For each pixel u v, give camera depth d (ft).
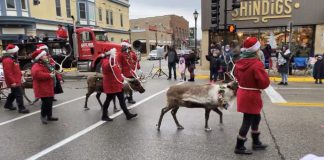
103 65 23.17
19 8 76.59
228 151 17.19
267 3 60.64
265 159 15.96
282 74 42.75
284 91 37.06
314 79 47.98
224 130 21.06
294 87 40.45
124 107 24.18
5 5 73.87
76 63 55.62
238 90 16.46
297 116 24.50
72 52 55.57
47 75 23.03
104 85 23.45
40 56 23.25
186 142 18.78
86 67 54.70
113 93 23.32
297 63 54.80
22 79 30.22
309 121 22.99
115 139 19.58
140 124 22.91
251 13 62.13
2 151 17.83
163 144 18.48
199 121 23.43
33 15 82.07
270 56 54.54
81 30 55.36
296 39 60.08
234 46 48.08
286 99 31.78
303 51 59.98
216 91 19.04
